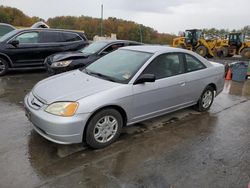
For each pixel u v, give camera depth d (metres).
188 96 5.29
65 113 3.61
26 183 3.13
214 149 4.16
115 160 3.71
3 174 3.27
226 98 7.16
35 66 9.38
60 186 3.12
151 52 4.80
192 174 3.46
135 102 4.26
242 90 8.23
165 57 4.85
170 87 4.77
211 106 6.32
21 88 7.26
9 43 8.78
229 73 9.91
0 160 3.56
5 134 4.31
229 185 3.26
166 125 5.02
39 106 3.83
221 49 22.66
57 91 3.96
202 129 4.91
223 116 5.67
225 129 4.97
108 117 3.99
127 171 3.46
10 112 5.30
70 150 3.91
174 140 4.40
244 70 9.51
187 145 4.24
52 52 9.52
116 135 4.16
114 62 4.84
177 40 25.55
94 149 3.97
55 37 9.66
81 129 3.70
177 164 3.67
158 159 3.78
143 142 4.27
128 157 3.80
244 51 21.98
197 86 5.40
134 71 4.38
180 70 5.07
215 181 3.33
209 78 5.64
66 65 7.49
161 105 4.76
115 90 4.00
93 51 8.30
